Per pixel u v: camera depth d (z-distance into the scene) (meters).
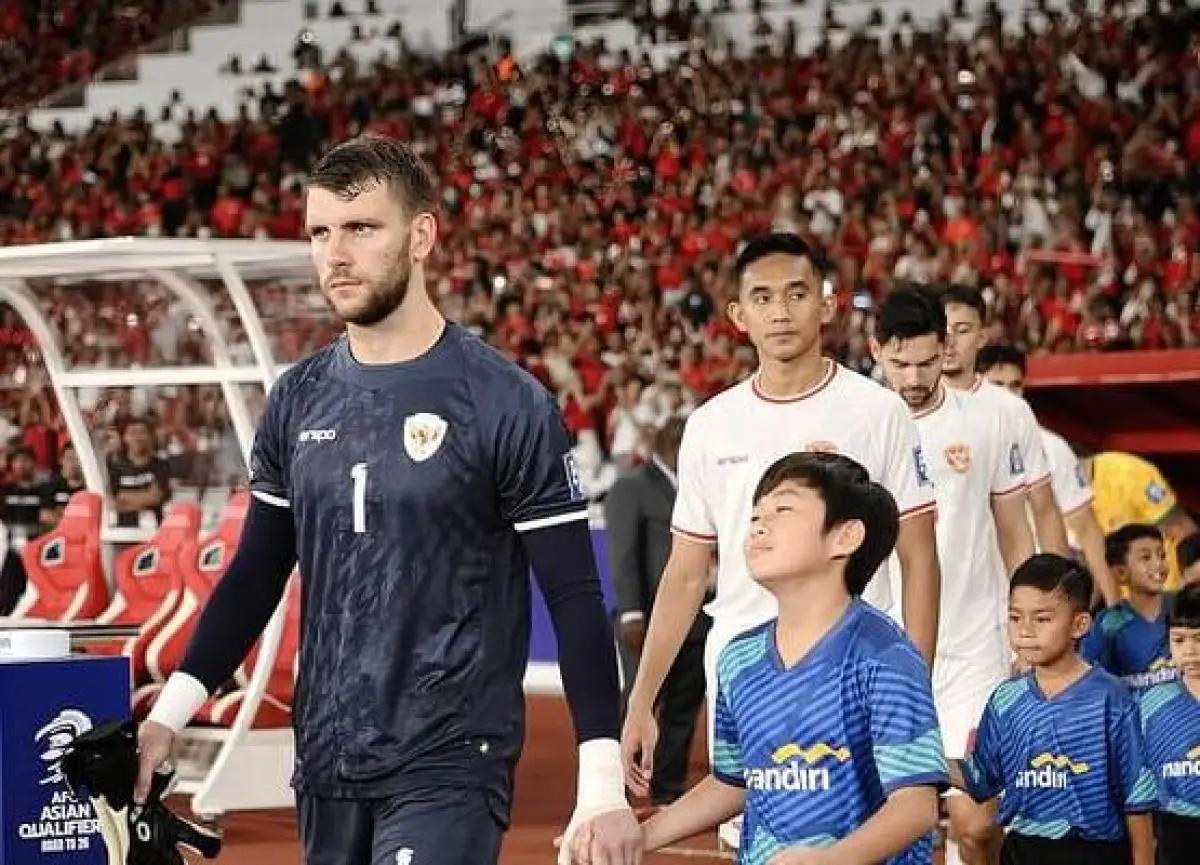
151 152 38.88
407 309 5.78
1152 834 8.79
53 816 6.71
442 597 5.71
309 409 5.86
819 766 5.88
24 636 6.84
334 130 38.84
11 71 44.19
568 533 5.71
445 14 42.53
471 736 5.69
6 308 18.73
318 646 5.81
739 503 8.26
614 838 5.42
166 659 14.00
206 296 14.44
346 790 5.73
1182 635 9.37
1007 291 27.33
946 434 9.87
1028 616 8.70
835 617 5.96
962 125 32.38
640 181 34.62
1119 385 16.97
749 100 35.47
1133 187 30.14
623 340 28.67
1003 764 8.85
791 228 30.83
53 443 19.81
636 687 8.39
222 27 43.38
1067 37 33.81
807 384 8.27
